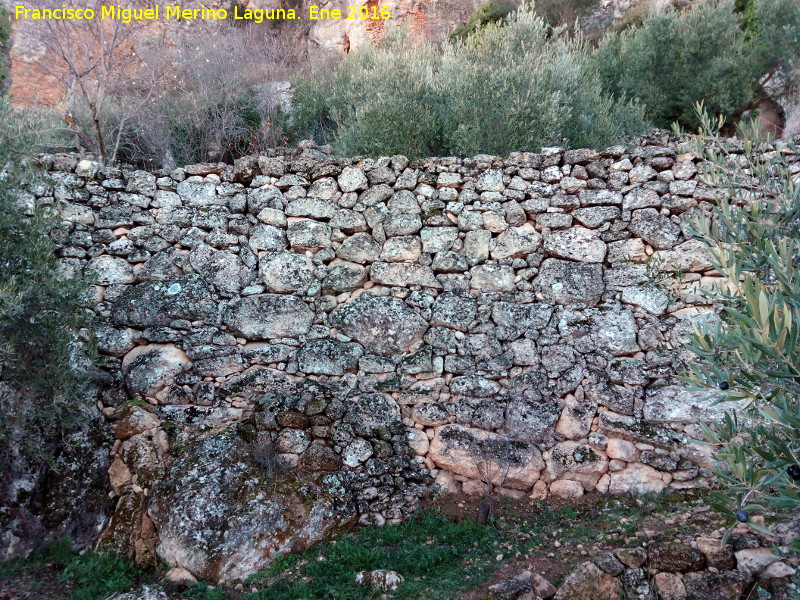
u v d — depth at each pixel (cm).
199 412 462
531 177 495
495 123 580
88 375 443
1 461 400
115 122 796
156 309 476
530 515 430
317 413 456
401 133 600
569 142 619
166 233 494
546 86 602
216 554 370
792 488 204
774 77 812
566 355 466
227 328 479
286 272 490
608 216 480
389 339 476
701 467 436
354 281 489
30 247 391
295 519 398
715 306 447
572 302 474
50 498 411
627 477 444
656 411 446
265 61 1095
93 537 400
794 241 259
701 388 238
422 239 491
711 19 762
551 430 455
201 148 803
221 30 1214
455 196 497
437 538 410
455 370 470
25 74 1059
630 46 802
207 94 860
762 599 314
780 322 195
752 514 365
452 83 631
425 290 486
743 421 308
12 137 400
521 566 366
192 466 411
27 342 387
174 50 1031
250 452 432
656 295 462
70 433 435
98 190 493
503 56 623
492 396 464
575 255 480
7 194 391
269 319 481
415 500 446
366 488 442
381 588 349
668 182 476
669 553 341
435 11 1220
